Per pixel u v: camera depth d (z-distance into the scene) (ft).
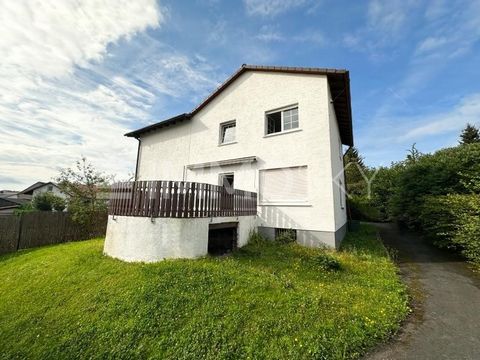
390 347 9.76
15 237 33.86
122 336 10.89
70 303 14.14
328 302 12.87
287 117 32.24
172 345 10.12
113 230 21.21
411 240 35.32
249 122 35.04
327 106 28.40
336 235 26.84
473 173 26.99
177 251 18.04
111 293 14.17
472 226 19.67
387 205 61.82
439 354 9.26
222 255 22.08
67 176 44.11
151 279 14.82
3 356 11.11
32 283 17.71
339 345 9.61
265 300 12.71
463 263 22.39
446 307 13.39
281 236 28.40
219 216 22.43
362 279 16.67
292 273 17.42
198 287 13.96
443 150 43.27
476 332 10.82
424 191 35.60
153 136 48.06
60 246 31.73
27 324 12.98
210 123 39.88
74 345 10.87
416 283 17.17
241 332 10.47
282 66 32.42
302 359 8.93
